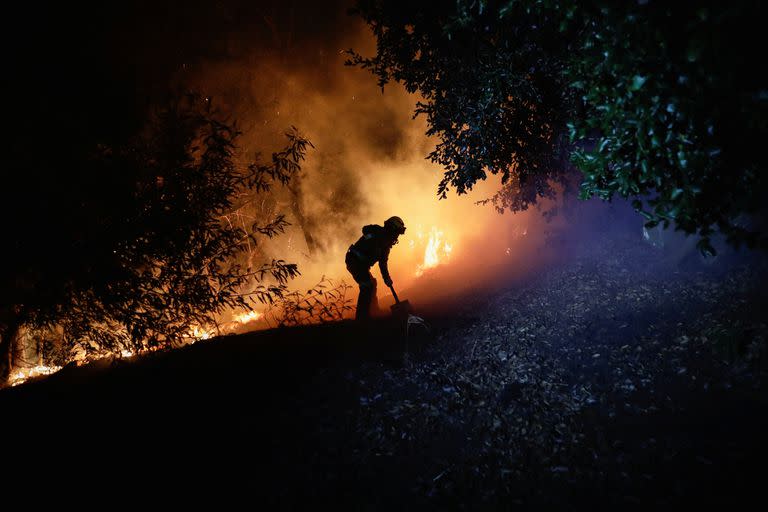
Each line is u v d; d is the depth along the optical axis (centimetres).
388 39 614
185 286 775
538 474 399
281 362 644
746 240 307
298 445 463
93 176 726
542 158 682
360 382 568
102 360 783
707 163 279
